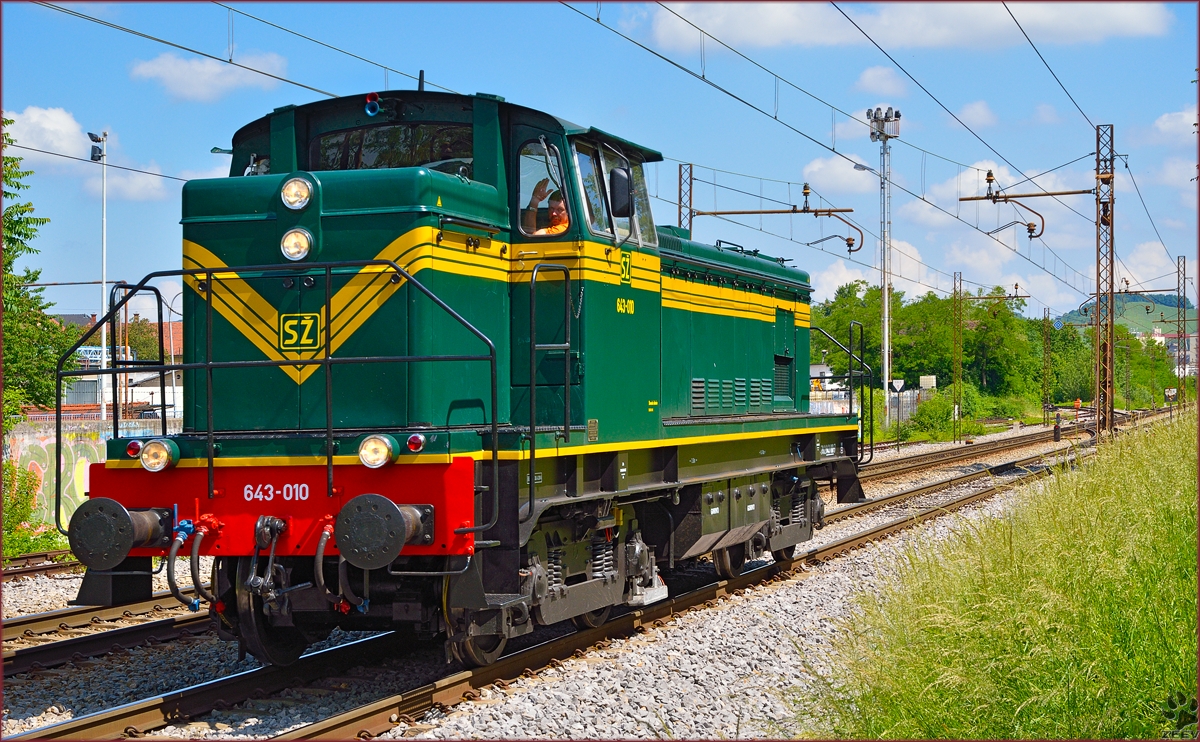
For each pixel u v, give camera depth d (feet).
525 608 23.30
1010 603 20.06
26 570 38.01
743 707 21.43
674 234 33.96
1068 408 262.88
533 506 22.50
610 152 27.73
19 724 20.86
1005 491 60.03
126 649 26.58
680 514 32.01
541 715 20.67
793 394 43.27
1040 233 86.12
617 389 27.07
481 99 24.99
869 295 260.21
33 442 58.08
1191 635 21.02
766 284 40.42
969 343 243.19
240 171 26.14
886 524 48.16
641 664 25.12
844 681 20.56
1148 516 26.68
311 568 22.67
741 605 32.68
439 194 22.91
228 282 23.44
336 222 22.85
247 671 24.06
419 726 19.93
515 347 25.94
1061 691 18.08
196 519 21.98
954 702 18.28
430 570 22.24
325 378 22.29
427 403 22.38
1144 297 236.63
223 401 23.38
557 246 25.49
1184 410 49.60
